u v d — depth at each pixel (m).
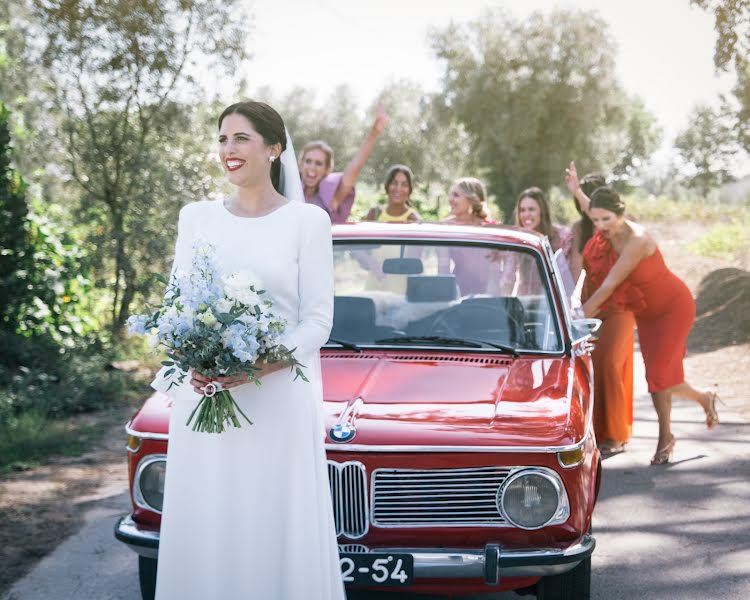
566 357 4.95
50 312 10.83
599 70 43.22
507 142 42.78
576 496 3.88
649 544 5.35
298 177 3.75
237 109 3.44
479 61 44.06
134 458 4.02
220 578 3.42
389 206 9.16
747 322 14.34
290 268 3.43
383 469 3.86
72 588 4.77
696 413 8.85
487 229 5.65
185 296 3.15
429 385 4.42
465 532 3.86
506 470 3.85
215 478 3.39
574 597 4.17
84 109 11.94
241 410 3.36
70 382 9.34
